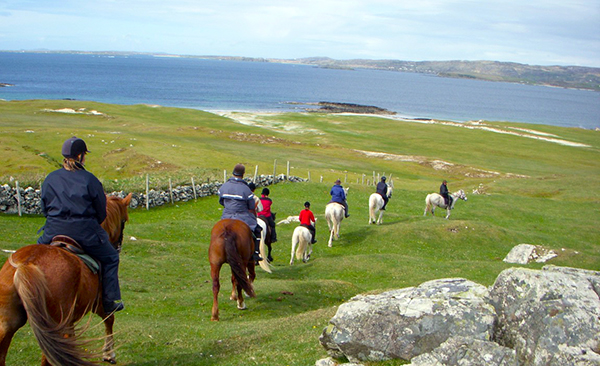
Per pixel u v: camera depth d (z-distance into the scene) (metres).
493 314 7.61
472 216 39.25
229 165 50.41
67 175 7.38
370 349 8.09
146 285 16.50
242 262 11.99
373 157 75.19
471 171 68.62
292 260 21.81
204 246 22.84
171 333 11.07
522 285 7.50
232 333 11.12
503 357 6.85
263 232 16.62
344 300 16.56
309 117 124.00
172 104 165.50
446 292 8.50
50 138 56.66
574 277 7.52
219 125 95.50
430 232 29.48
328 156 71.69
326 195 39.88
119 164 48.28
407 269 21.69
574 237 35.34
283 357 9.21
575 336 6.57
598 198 49.62
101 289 8.02
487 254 27.72
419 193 46.88
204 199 35.75
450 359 7.13
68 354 5.98
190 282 17.53
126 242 21.34
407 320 7.96
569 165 79.88
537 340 6.82
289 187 40.88
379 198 30.70
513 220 38.91
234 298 14.95
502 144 96.88
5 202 27.16
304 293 16.52
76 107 100.75
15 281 5.96
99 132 63.56
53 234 7.36
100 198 7.63
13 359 8.88
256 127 99.44
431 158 76.50
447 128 113.94
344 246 26.75
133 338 10.34
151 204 32.72
